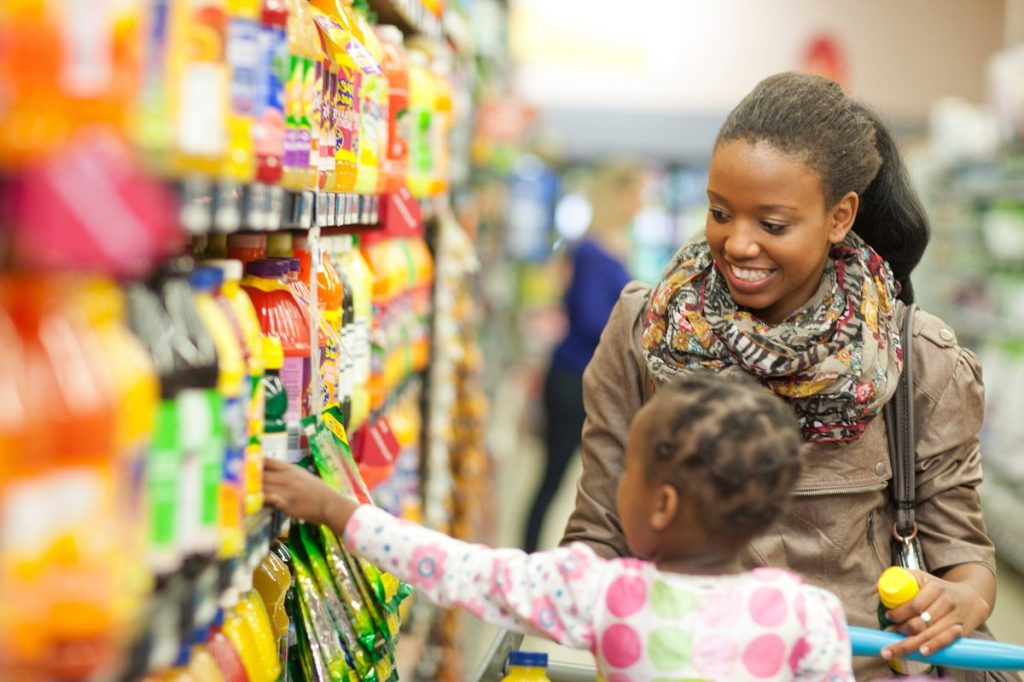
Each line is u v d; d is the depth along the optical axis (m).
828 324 2.18
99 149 1.12
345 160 2.53
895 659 2.11
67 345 1.15
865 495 2.29
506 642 2.32
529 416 13.29
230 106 1.64
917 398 2.34
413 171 3.53
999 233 8.88
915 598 2.11
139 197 1.13
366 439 3.06
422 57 3.59
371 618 2.19
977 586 2.26
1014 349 8.80
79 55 1.13
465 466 5.43
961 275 10.12
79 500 1.13
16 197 1.08
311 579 2.12
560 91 14.32
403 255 3.53
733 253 2.09
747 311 2.20
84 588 1.12
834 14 14.00
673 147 14.28
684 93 14.23
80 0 1.13
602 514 2.34
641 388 2.36
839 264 2.24
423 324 4.03
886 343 2.24
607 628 1.76
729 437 1.73
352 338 2.78
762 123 2.09
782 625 1.76
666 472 1.76
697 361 2.23
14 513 1.06
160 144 1.33
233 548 1.69
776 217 2.06
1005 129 8.77
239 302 1.80
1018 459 8.22
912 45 13.96
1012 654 2.09
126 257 1.10
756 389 1.83
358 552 1.87
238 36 1.66
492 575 1.80
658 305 2.26
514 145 8.82
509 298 12.76
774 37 14.09
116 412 1.16
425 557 1.83
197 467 1.54
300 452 2.06
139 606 1.31
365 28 3.01
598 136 14.32
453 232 4.53
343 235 2.83
